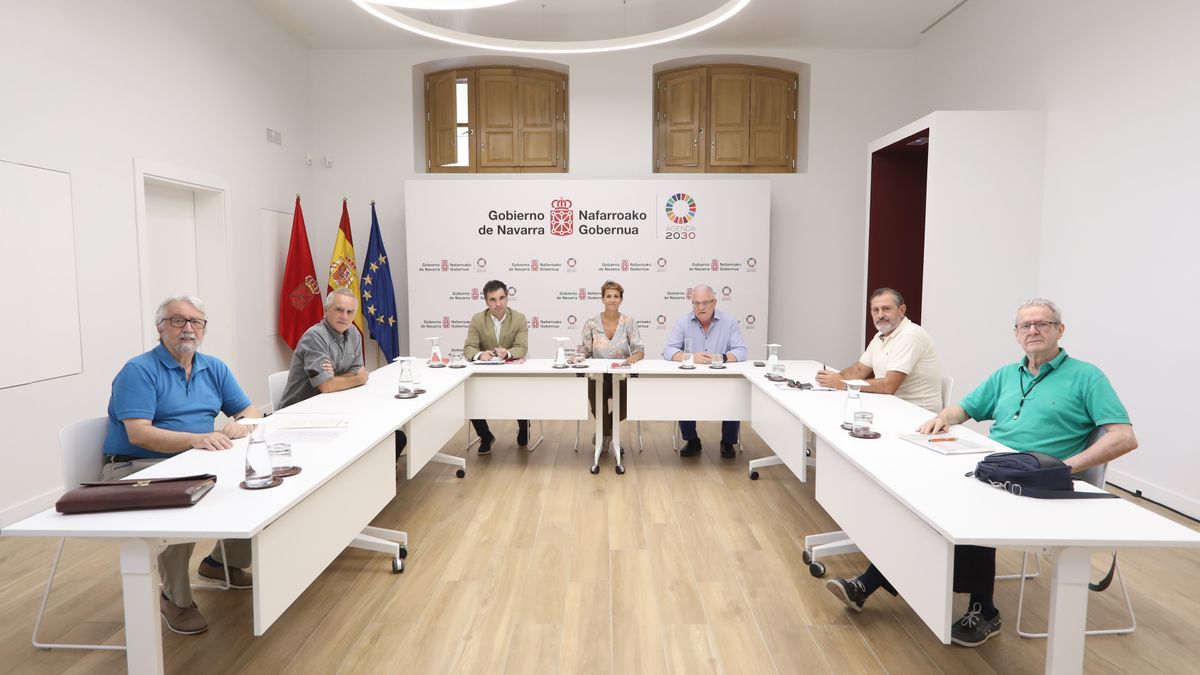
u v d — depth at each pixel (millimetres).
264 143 5879
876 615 2479
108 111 3990
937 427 2547
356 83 6785
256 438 1884
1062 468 1839
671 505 3674
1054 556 1612
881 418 2807
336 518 2150
